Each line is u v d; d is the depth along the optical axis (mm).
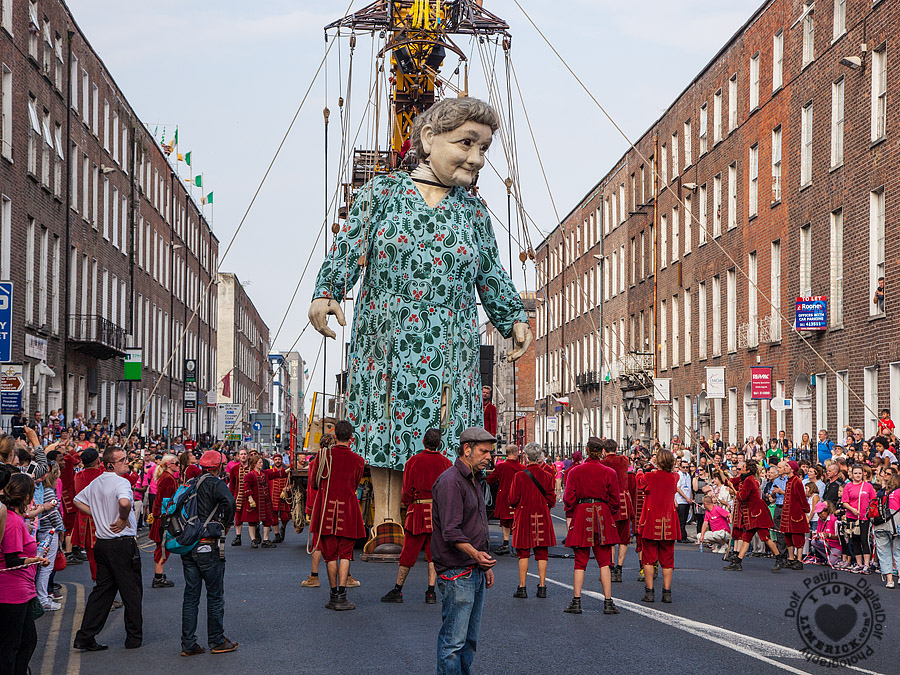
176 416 62156
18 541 7672
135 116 51156
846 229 28391
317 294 17641
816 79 30469
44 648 9812
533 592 13375
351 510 11820
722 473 21547
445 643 7371
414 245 17656
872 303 26922
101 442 25641
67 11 38750
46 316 36188
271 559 17984
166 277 59844
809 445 28062
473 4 22562
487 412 21156
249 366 103938
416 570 16203
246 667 8758
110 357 44594
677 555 20406
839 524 17922
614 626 10656
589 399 59219
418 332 17609
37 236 34969
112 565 9734
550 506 13023
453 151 17453
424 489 12398
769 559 19859
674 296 44656
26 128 33688
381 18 22766
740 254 36875
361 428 17984
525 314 18719
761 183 34781
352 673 8422
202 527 9312
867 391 27094
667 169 46000
